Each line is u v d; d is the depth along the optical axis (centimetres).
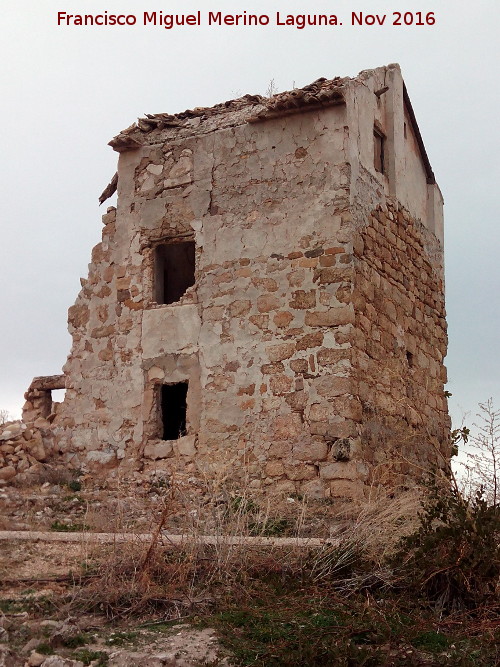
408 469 1310
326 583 720
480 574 709
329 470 1138
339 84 1243
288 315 1215
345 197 1215
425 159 1569
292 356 1199
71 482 1222
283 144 1271
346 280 1188
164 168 1362
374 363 1241
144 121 1392
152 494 1160
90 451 1323
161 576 715
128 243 1370
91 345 1370
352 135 1249
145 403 1299
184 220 1327
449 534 734
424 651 619
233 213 1288
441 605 710
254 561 748
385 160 1400
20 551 786
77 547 805
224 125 1332
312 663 588
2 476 1196
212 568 726
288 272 1229
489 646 618
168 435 1383
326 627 638
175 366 1286
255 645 611
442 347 1566
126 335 1338
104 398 1336
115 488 1231
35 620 628
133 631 631
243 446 1205
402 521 849
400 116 1446
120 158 1403
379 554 766
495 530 742
